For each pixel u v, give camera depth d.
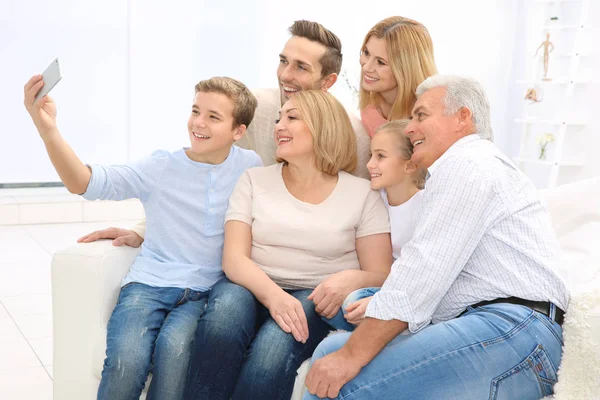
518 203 1.78
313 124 2.10
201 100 2.18
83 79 5.46
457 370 1.65
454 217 1.72
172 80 5.70
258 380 1.80
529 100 6.14
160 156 2.22
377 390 1.67
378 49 2.48
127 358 1.85
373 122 2.49
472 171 1.75
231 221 2.13
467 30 6.59
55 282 2.05
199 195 2.20
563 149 5.96
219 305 1.90
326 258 2.10
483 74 6.70
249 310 1.93
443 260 1.71
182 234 2.18
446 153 1.84
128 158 5.67
